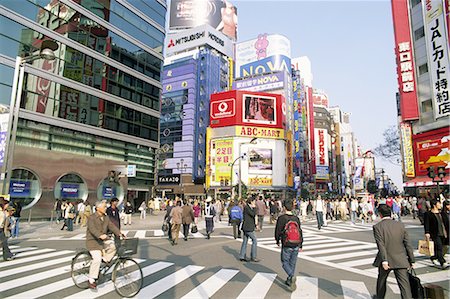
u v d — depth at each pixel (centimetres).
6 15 1944
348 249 1071
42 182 2078
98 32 2603
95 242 586
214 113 6269
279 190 5966
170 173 7644
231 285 607
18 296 536
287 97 7725
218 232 1642
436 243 786
